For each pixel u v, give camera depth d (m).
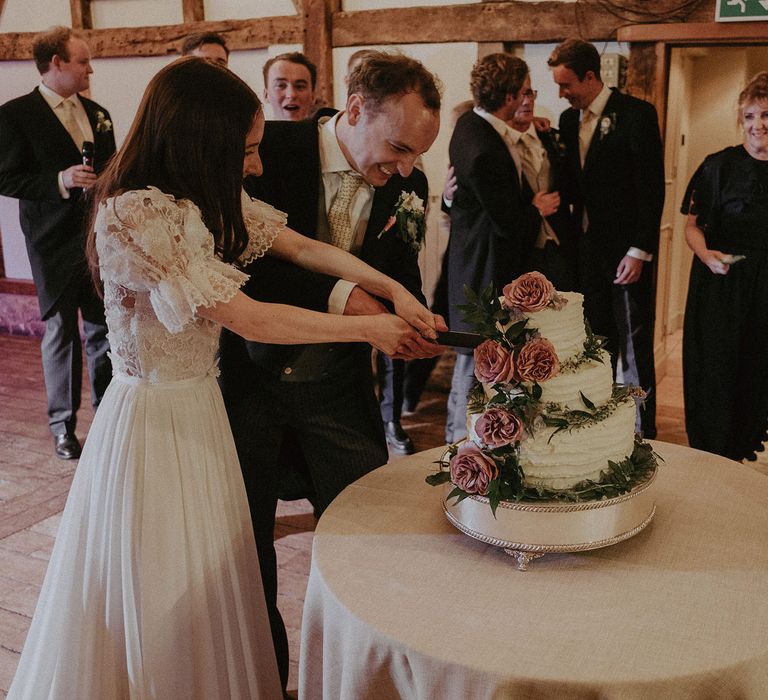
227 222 1.68
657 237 3.86
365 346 2.15
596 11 4.34
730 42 4.18
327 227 2.10
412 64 1.83
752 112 3.40
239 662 1.82
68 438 4.10
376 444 2.20
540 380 1.47
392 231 2.13
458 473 1.52
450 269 3.79
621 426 1.56
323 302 1.87
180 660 1.71
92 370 4.12
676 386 5.13
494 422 1.49
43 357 4.06
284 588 2.86
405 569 1.52
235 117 1.61
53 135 3.92
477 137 3.46
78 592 1.75
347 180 2.04
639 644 1.29
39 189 3.77
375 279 1.93
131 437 1.69
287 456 2.27
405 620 1.35
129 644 1.71
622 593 1.43
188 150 1.59
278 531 3.29
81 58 3.91
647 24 4.21
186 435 1.71
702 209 3.64
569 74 3.73
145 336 1.67
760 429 3.63
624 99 3.78
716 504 1.77
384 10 4.90
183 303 1.53
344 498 1.81
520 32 4.54
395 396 4.09
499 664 1.24
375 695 1.36
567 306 1.57
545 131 3.88
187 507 1.71
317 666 1.54
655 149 3.76
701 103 6.52
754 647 1.27
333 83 5.16
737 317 3.53
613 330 4.05
